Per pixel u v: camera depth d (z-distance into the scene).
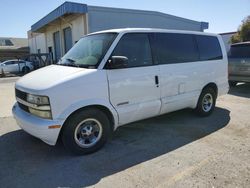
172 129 5.21
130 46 4.38
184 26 21.89
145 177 3.34
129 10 18.34
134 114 4.46
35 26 26.61
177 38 5.17
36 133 3.72
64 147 4.37
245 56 9.22
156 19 19.83
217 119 5.83
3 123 5.86
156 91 4.70
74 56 4.64
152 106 4.67
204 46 5.72
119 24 18.17
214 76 5.95
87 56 4.36
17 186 3.21
